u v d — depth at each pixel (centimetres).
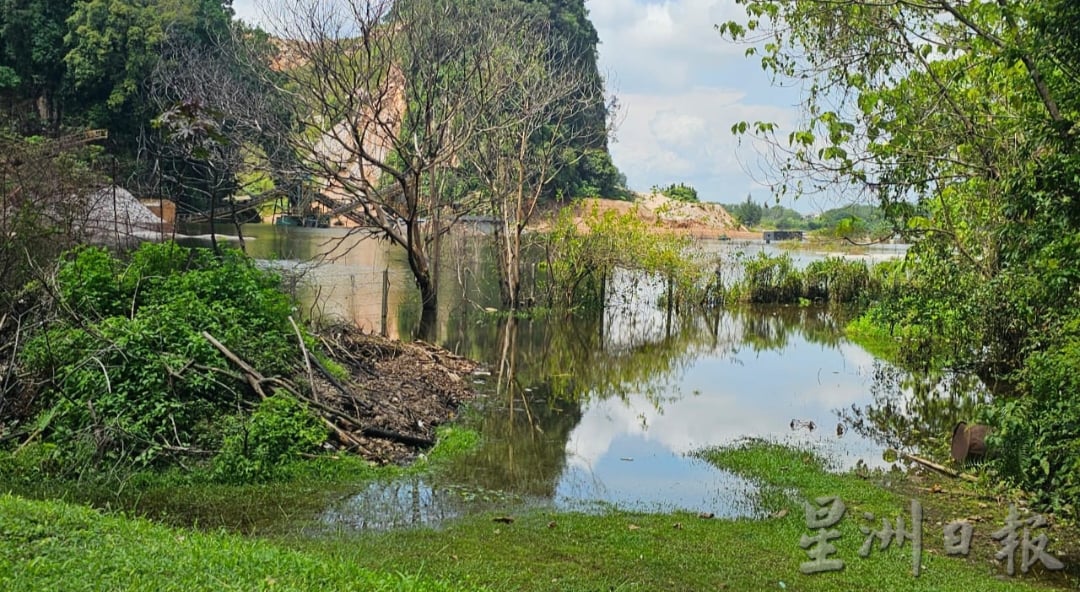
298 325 1145
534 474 942
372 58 2139
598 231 2475
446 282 2969
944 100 1109
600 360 1795
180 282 1080
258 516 754
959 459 988
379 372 1288
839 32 1109
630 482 922
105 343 902
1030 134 839
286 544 679
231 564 499
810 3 1091
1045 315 1048
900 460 1031
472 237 3028
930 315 1571
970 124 1079
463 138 2148
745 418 1272
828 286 2917
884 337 2117
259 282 1170
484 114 2286
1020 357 1392
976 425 976
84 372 872
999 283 1198
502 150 2348
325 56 1950
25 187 1258
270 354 1025
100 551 493
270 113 2031
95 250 1067
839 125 1105
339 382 1095
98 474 797
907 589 620
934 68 1135
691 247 3069
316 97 2011
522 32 2502
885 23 1093
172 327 948
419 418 1122
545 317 2356
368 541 696
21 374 909
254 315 1092
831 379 1612
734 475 956
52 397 877
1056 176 753
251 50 2142
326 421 958
